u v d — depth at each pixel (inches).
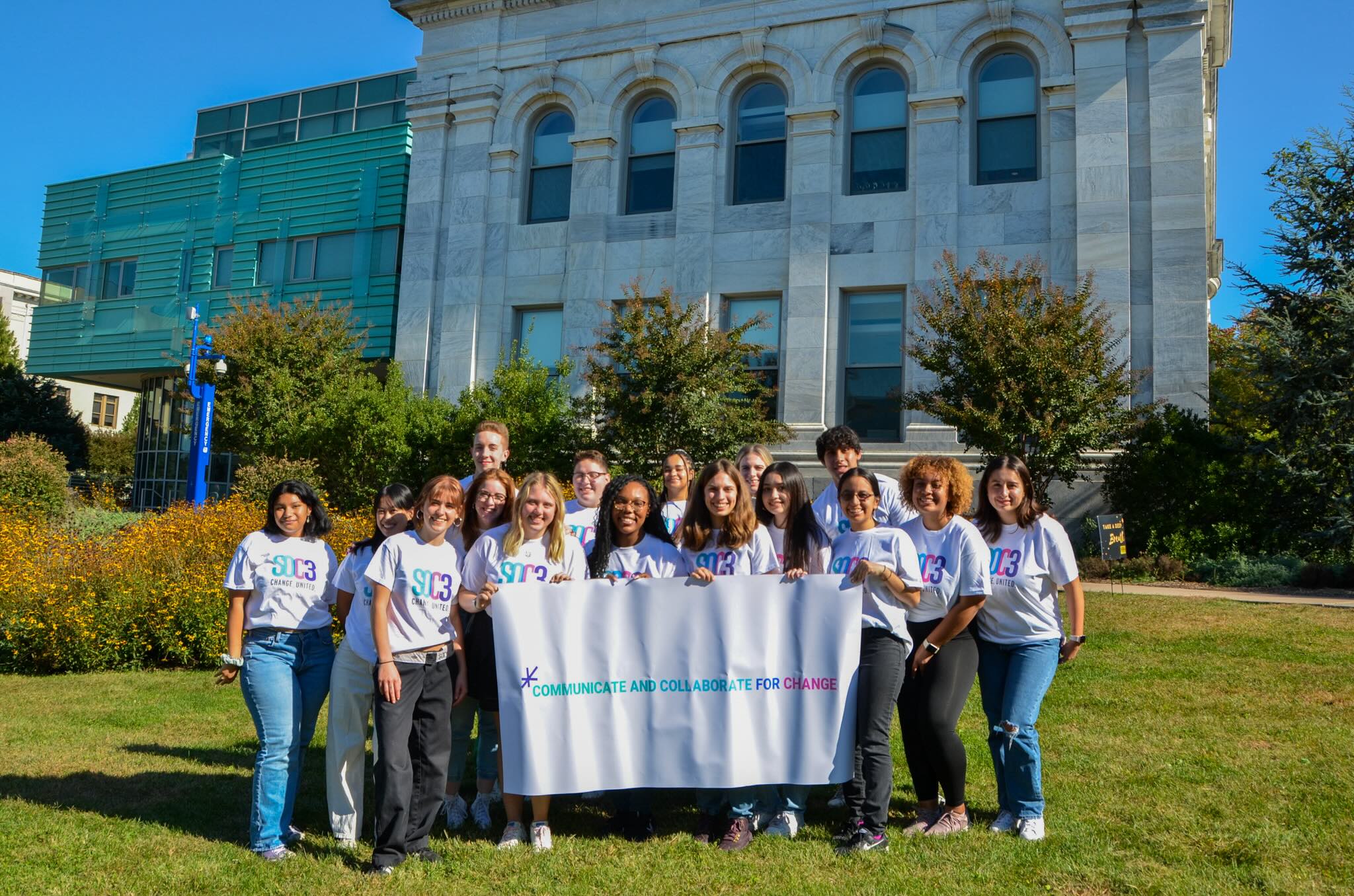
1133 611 478.6
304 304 991.6
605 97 883.4
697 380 636.7
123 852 201.5
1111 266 709.9
